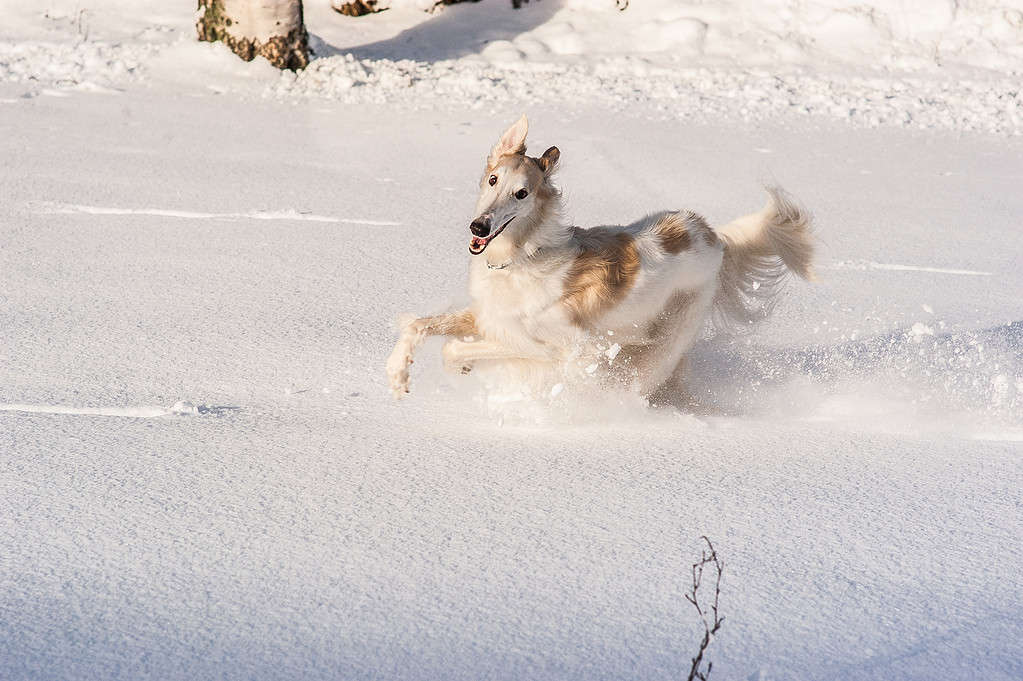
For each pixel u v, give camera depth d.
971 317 8.16
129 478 4.64
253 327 7.17
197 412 5.54
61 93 16.38
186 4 22.77
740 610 3.70
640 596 3.77
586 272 5.89
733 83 20.30
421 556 4.02
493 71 20.16
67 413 5.43
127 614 3.54
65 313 7.20
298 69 18.75
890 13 23.97
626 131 15.90
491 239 5.55
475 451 5.18
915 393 6.53
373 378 6.35
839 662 3.40
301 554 4.01
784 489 4.81
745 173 13.42
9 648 3.30
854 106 18.75
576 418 5.98
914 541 4.29
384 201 11.26
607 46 22.58
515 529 4.29
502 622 3.57
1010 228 11.21
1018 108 19.23
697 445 5.44
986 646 3.52
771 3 24.06
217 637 3.42
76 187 11.00
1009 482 4.96
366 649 3.38
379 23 23.27
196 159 12.77
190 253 8.95
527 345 5.94
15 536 4.06
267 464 4.88
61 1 22.23
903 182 13.40
